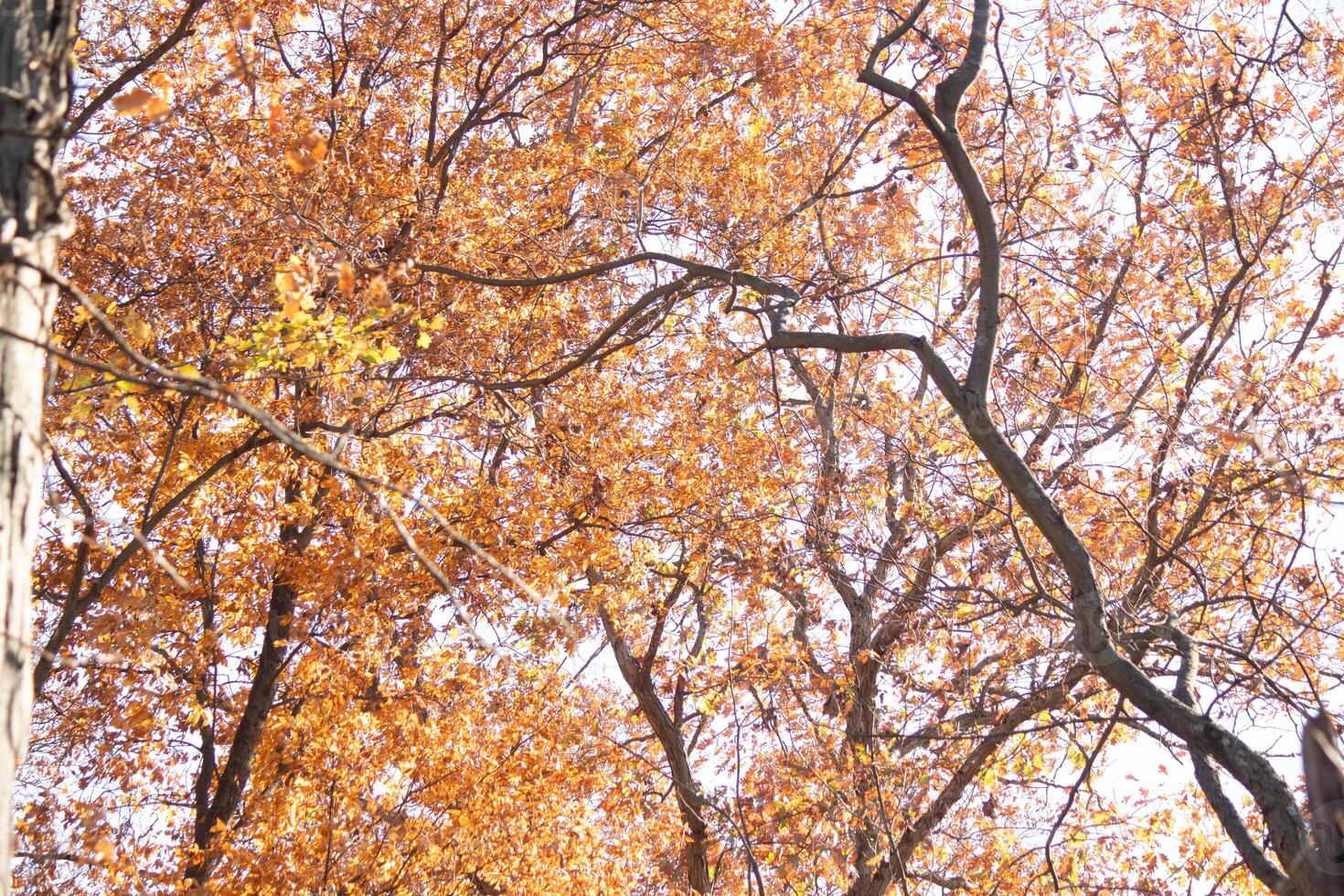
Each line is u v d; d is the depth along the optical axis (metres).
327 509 12.48
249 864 10.42
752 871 13.43
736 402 14.87
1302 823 4.73
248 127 11.90
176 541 12.04
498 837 11.49
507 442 14.34
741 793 14.16
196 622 12.73
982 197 6.82
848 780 13.66
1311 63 12.12
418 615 12.71
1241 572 10.91
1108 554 11.62
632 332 13.64
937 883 16.34
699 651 16.83
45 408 8.09
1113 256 12.10
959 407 6.51
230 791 11.83
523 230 13.73
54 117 3.47
